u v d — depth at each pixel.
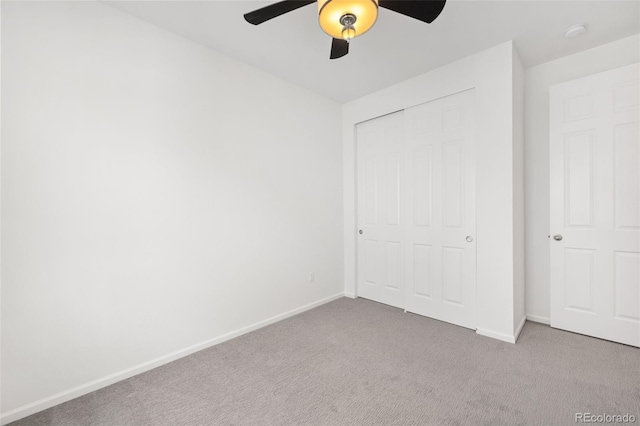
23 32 1.63
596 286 2.42
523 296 2.79
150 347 2.11
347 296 3.80
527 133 2.85
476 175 2.58
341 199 3.80
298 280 3.21
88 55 1.85
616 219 2.33
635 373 1.90
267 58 2.63
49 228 1.71
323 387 1.84
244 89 2.71
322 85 3.22
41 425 1.55
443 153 2.83
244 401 1.72
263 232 2.86
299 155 3.23
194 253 2.35
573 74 2.60
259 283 2.82
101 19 1.90
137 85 2.05
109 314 1.93
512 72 2.37
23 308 1.63
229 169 2.59
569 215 2.55
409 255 3.13
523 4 1.93
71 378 1.78
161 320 2.16
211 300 2.46
